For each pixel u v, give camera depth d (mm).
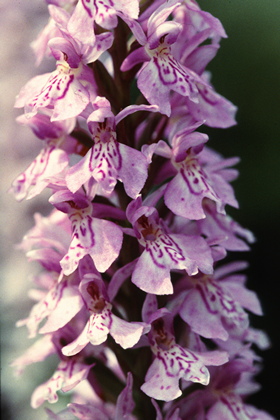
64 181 182
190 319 187
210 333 186
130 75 187
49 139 192
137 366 188
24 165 273
